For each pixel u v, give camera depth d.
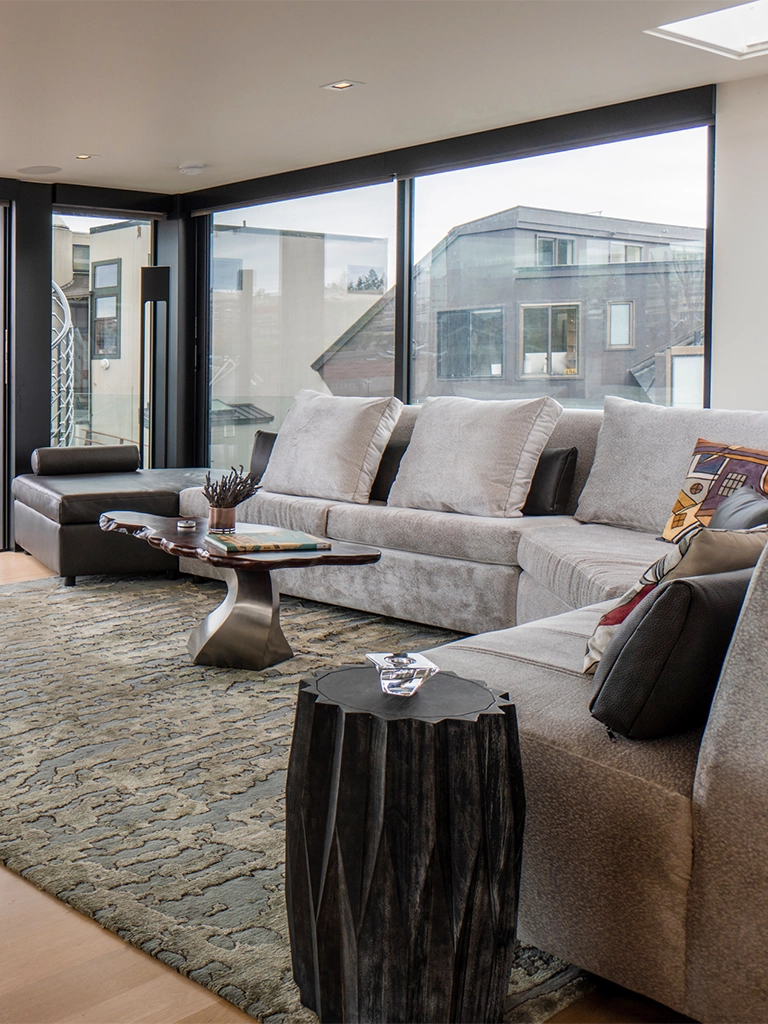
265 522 5.01
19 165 5.97
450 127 5.09
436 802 1.46
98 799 2.48
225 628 3.65
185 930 1.89
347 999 1.51
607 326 4.93
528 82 4.30
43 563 5.48
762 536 1.83
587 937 1.66
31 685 3.41
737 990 1.48
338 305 6.20
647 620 1.62
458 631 4.30
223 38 3.75
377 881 1.46
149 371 7.16
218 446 7.11
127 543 5.25
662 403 4.75
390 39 3.76
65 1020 1.62
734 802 1.47
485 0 3.35
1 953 1.82
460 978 1.49
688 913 1.53
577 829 1.66
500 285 5.36
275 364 6.64
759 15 3.88
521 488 4.39
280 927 1.90
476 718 1.48
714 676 1.64
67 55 3.94
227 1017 1.64
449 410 4.76
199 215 6.91
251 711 3.17
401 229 5.74
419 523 4.28
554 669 2.05
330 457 5.01
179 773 2.65
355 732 1.48
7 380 6.56
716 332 4.40
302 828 1.56
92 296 6.95
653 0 3.35
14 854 2.19
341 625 4.38
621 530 3.98
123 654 3.82
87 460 6.07
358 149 5.58
